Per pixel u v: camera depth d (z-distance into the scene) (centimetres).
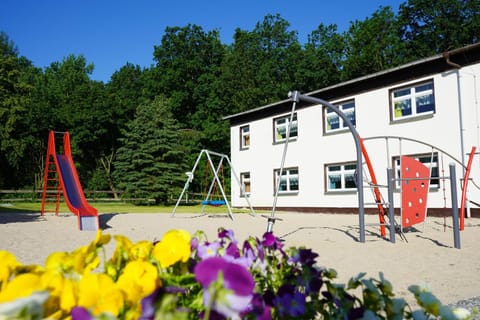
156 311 93
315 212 1794
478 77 1315
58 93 4178
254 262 148
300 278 145
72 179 1410
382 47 3180
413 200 910
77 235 873
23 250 646
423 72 1448
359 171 787
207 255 139
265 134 2064
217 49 4172
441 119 1396
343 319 131
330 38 3616
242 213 1759
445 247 713
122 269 117
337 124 1738
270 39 3862
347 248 689
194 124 3734
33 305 75
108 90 4000
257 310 109
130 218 1401
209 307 85
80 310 85
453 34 3011
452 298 374
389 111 1540
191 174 1511
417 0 3106
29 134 3325
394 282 436
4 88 3017
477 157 1307
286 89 3453
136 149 2888
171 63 3962
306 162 1844
